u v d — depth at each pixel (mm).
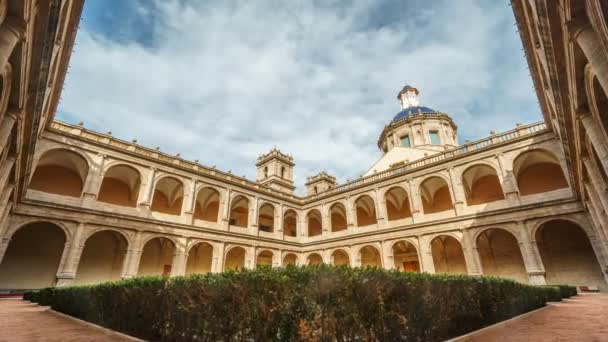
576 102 10250
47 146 21859
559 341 5594
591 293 20359
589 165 14016
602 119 9305
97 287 9258
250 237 32969
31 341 6316
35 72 9586
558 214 21125
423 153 38000
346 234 34031
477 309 7883
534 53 14297
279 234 36469
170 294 6809
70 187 26688
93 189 23422
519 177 27672
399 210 36125
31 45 8352
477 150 26312
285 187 56375
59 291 12625
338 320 5062
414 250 33406
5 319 9391
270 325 5094
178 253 26891
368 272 5691
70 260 20766
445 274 7984
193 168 31312
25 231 23906
